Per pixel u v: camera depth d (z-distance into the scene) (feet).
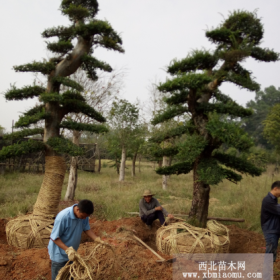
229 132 15.58
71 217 10.55
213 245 15.47
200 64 19.27
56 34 20.48
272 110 79.46
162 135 19.58
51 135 19.36
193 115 19.17
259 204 27.30
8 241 17.15
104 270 13.65
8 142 48.98
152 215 20.92
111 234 19.47
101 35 20.57
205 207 19.10
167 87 17.72
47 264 13.84
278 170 55.83
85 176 56.85
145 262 14.44
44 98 17.80
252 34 19.39
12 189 33.96
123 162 53.06
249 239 19.63
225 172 18.54
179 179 55.98
